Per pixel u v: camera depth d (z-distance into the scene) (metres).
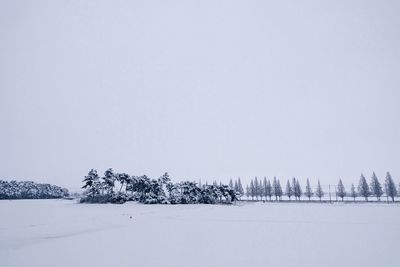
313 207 56.53
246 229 23.78
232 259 13.35
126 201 74.00
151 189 74.56
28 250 15.66
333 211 44.22
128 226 26.09
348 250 15.21
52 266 12.38
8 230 23.61
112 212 43.09
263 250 15.34
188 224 27.72
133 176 78.00
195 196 76.31
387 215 36.22
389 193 86.50
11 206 59.03
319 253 14.51
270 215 37.59
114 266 12.28
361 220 30.28
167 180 77.81
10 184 110.88
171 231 22.86
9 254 14.69
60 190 122.31
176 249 15.77
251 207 58.78
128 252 15.03
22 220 31.23
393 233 21.16
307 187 101.56
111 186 75.88
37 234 21.42
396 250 15.16
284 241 18.05
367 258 13.41
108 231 22.97
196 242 17.89
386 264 12.33
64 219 32.34
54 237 20.02
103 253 14.84
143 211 45.53
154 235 20.80
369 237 19.41
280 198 105.88
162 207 58.00
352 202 80.19
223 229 23.86
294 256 13.88
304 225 26.25
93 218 33.56
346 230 22.84
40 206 59.28
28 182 116.75
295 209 50.31
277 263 12.57
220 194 78.81
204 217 35.16
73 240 18.80
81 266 12.30
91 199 74.19
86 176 76.25
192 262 12.84
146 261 13.07
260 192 114.56
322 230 22.91
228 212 43.56
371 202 79.06
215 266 12.15
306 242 17.64
